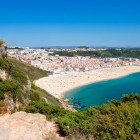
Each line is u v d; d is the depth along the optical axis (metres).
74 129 21.94
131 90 183.38
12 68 61.72
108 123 19.88
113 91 179.62
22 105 44.25
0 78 46.94
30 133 23.58
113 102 24.62
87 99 150.62
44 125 24.95
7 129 24.58
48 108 34.69
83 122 21.89
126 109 21.09
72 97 156.75
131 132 18.56
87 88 195.00
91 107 25.69
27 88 60.47
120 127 19.28
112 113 22.03
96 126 20.42
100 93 172.25
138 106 22.23
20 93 46.50
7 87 43.16
